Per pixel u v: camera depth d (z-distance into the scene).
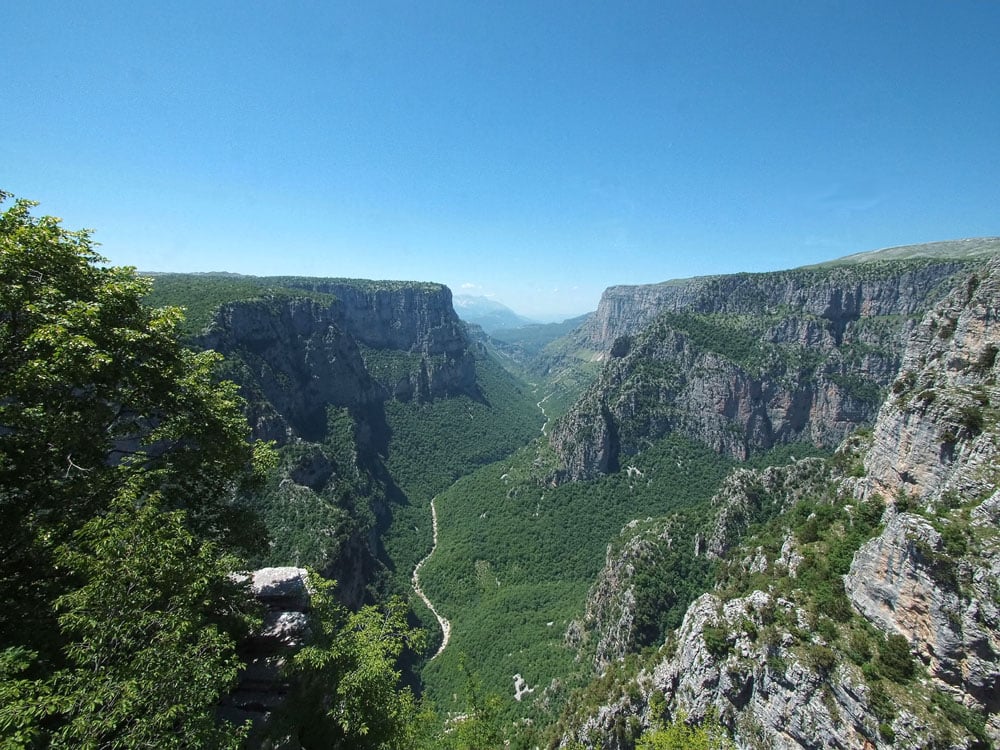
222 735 15.44
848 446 80.50
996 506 36.91
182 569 17.70
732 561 70.69
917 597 36.81
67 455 22.06
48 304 21.25
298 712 22.83
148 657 14.93
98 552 16.17
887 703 35.19
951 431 44.97
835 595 44.62
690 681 49.19
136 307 25.53
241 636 24.50
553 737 62.41
